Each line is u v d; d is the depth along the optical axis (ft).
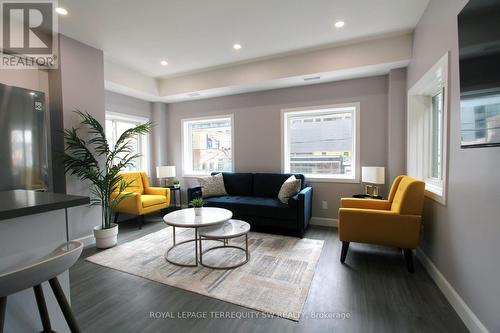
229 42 10.65
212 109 16.11
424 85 8.79
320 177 13.58
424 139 10.11
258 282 7.32
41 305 3.55
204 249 9.84
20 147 7.86
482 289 5.04
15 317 3.74
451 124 6.43
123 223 13.89
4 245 3.56
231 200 12.79
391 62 10.40
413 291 6.84
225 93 15.10
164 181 17.07
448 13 6.57
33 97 8.22
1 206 3.39
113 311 6.10
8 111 7.59
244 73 13.05
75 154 10.23
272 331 5.36
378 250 9.74
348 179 12.92
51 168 10.29
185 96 15.66
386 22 9.21
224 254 9.31
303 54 11.78
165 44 10.76
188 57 12.13
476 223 5.26
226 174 15.02
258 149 14.89
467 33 4.75
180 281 7.45
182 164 17.43
